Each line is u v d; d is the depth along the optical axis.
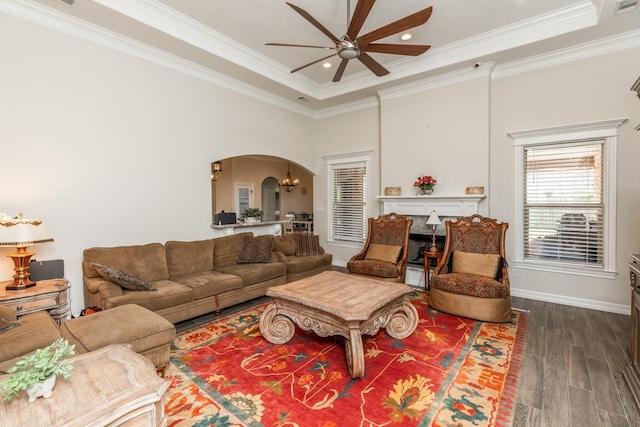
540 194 4.34
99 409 1.28
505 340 2.99
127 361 1.67
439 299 3.79
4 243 2.60
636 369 2.16
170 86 4.23
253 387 2.23
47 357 1.41
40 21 3.14
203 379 2.34
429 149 5.09
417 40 4.19
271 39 4.16
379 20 3.68
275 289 3.02
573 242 4.12
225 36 4.08
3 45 2.95
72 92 3.38
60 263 3.22
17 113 3.04
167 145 4.23
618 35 3.67
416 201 5.23
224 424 1.86
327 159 6.69
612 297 3.83
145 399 1.37
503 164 4.57
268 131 5.70
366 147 6.11
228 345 2.91
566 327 3.31
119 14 3.23
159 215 4.17
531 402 2.06
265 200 12.88
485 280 3.54
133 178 3.90
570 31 3.58
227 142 4.99
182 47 3.92
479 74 4.58
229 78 4.88
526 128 4.36
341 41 2.99
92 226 3.56
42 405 1.29
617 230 3.79
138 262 3.60
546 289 4.28
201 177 4.65
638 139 3.66
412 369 2.47
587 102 3.95
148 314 2.52
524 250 4.46
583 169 4.03
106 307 2.81
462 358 2.65
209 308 3.56
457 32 3.99
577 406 2.02
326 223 6.79
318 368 2.50
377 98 5.88
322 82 5.70
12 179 3.02
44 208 3.22
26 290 2.71
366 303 2.61
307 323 2.78
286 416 1.92
